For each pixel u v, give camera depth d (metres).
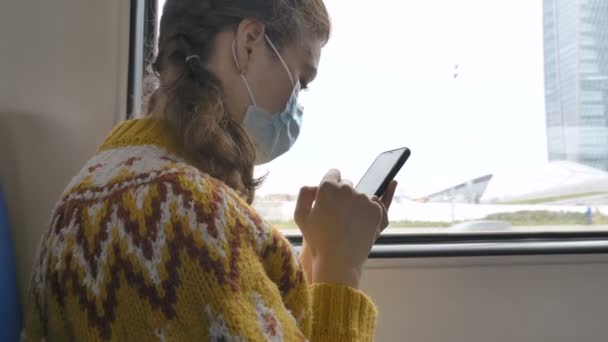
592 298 1.25
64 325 0.49
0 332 0.79
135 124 0.54
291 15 0.64
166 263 0.42
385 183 0.73
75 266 0.46
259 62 0.63
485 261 1.19
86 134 1.03
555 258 1.23
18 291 0.92
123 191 0.46
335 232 0.61
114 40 1.04
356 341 0.56
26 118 1.01
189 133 0.51
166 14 0.62
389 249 1.17
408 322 1.16
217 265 0.42
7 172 1.01
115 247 0.44
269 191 1.16
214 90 0.55
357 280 0.61
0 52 1.00
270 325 0.44
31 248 1.01
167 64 0.59
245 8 0.61
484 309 1.20
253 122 0.64
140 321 0.42
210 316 0.41
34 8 1.02
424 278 1.17
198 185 0.45
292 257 0.50
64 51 1.02
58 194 1.02
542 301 1.23
